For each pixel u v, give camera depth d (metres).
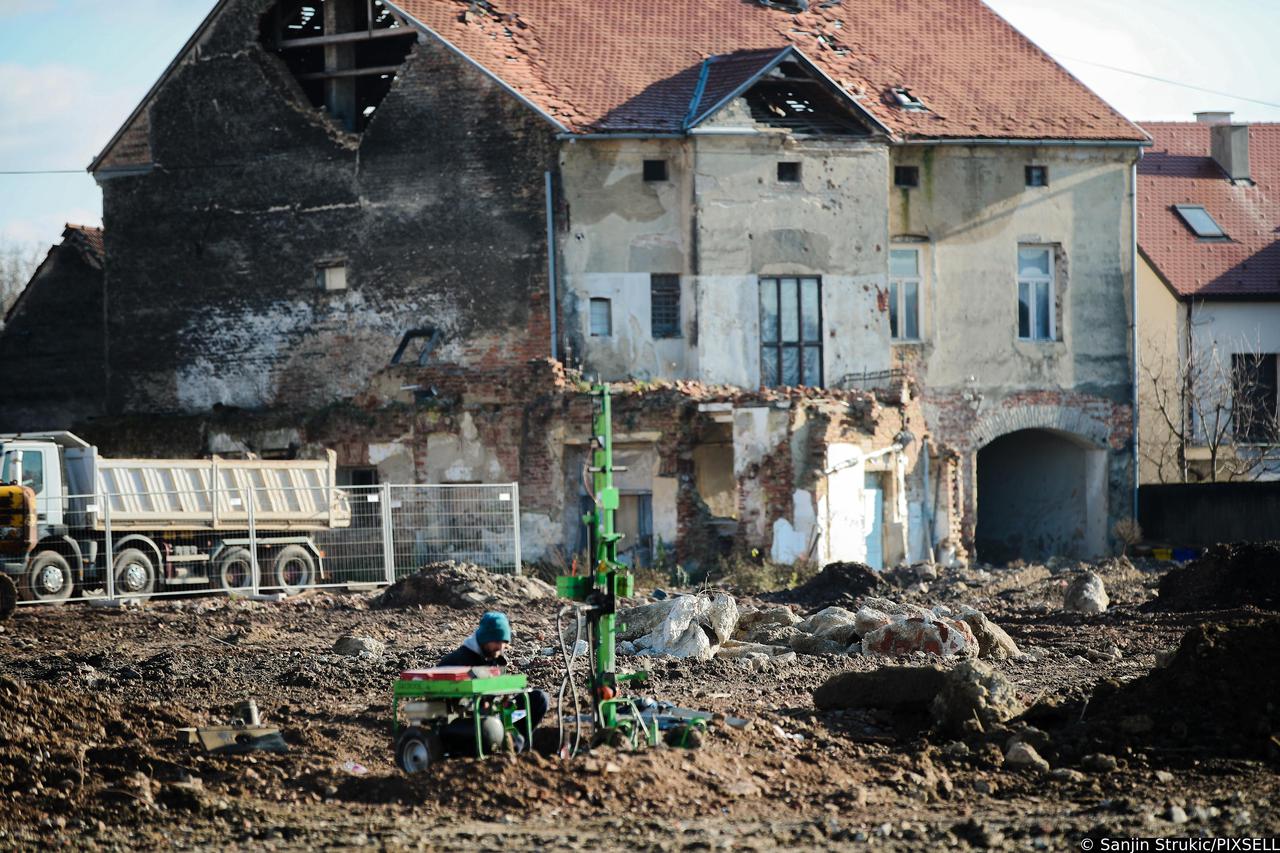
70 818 28.17
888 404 88.75
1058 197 102.38
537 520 87.00
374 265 95.50
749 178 92.12
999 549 108.25
